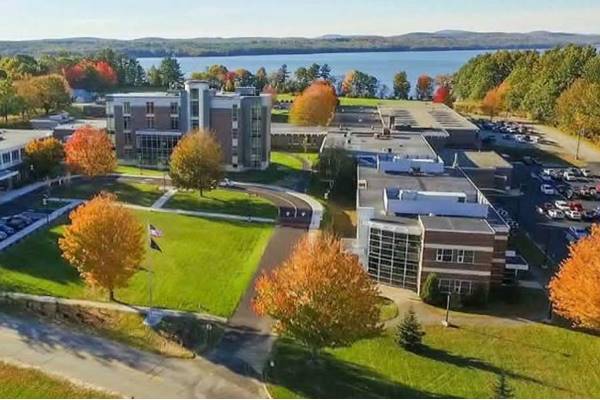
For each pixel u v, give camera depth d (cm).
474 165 10175
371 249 6247
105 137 9725
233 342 4938
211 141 9269
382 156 9469
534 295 6000
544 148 13838
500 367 4659
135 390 4181
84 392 4122
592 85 14950
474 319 5469
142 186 9806
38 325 5091
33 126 14375
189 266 6475
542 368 4672
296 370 4534
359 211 6359
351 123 16050
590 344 5041
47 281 6025
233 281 6128
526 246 7488
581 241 5406
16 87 16262
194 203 8925
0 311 5306
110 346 4797
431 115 15238
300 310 4375
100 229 5309
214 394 4178
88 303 5575
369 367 4619
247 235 7575
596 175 11388
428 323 5369
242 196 9388
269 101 11494
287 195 9519
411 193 6694
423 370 4594
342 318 4341
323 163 10025
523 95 18638
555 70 17962
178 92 11719
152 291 5831
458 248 5762
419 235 5922
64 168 9681
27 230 7444
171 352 4738
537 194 10125
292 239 7438
